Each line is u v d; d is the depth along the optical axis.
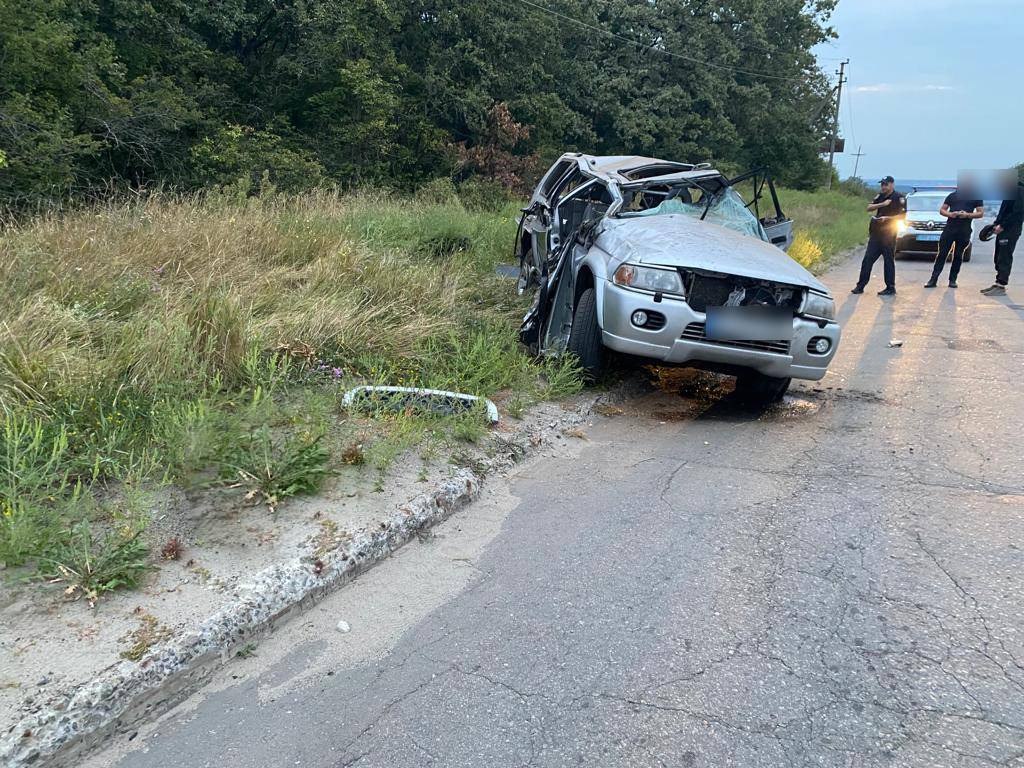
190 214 7.81
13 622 2.52
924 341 7.71
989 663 2.57
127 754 2.21
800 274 5.29
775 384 5.47
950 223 11.32
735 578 3.13
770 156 37.28
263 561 2.96
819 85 41.00
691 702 2.40
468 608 2.94
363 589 3.06
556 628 2.80
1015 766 2.12
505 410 5.02
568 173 8.17
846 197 42.19
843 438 4.85
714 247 5.33
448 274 7.59
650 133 28.66
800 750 2.19
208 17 16.61
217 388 4.14
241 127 16.38
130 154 14.84
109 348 4.28
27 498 3.05
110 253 5.94
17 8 12.45
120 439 3.53
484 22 20.69
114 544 2.85
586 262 5.77
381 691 2.48
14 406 3.60
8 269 5.13
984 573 3.13
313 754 2.21
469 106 20.44
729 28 33.91
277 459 3.61
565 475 4.26
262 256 7.02
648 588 3.06
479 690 2.47
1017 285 12.12
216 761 2.18
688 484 4.11
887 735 2.25
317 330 5.25
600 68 28.91
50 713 2.15
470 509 3.81
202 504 3.33
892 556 3.28
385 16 18.69
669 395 5.90
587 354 5.57
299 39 18.86
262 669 2.59
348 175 17.91
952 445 4.64
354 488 3.61
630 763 2.15
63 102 13.44
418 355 5.45
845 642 2.69
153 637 2.49
